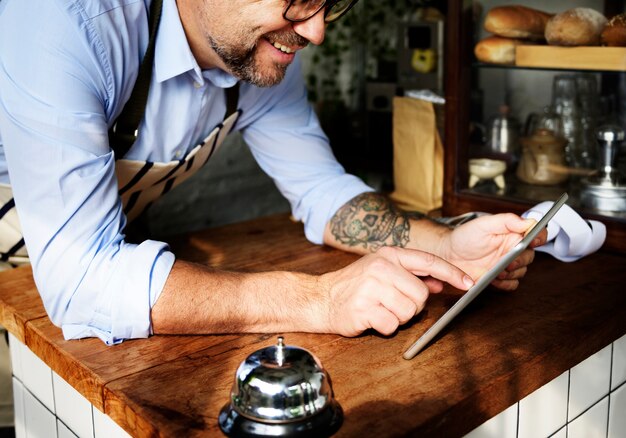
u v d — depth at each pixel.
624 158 1.65
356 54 3.08
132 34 1.32
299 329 1.22
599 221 1.64
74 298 1.19
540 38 1.78
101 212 1.20
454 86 1.83
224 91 1.57
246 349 1.17
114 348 1.19
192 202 2.82
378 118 2.58
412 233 1.54
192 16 1.32
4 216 1.56
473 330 1.23
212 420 0.96
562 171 1.81
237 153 2.92
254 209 3.03
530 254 1.38
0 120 1.20
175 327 1.20
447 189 1.91
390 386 1.04
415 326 1.24
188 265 1.24
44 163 1.16
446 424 0.98
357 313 1.16
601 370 1.32
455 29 1.80
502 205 1.80
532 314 1.30
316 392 0.92
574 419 1.28
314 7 1.20
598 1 1.83
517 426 1.15
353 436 0.92
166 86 1.43
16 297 1.40
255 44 1.24
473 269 1.40
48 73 1.16
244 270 1.54
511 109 2.02
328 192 1.69
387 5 2.92
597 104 1.82
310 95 3.01
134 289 1.18
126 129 1.42
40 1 1.18
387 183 2.66
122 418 1.03
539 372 1.13
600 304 1.33
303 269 1.55
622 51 1.59
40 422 1.40
